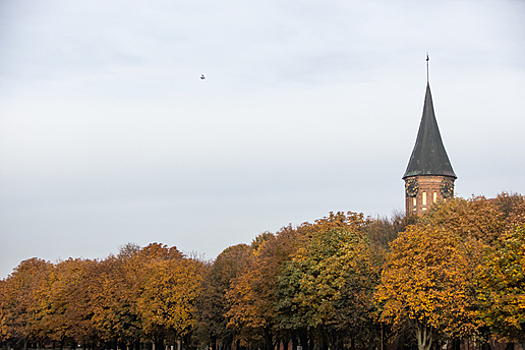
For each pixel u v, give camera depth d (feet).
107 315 335.06
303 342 268.21
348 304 235.20
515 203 299.79
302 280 249.14
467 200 301.22
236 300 292.81
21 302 404.36
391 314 210.18
